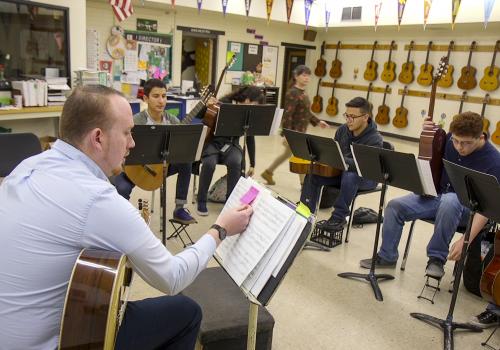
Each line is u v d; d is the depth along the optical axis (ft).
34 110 13.53
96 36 21.04
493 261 7.16
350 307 7.85
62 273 3.31
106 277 3.22
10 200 3.36
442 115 25.63
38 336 3.33
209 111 11.75
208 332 5.12
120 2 16.99
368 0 24.38
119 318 3.83
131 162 8.09
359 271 9.29
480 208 6.34
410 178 7.77
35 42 14.25
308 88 32.76
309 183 10.32
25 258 3.22
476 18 20.25
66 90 14.60
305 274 9.02
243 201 4.51
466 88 24.23
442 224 8.31
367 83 29.17
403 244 10.96
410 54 26.76
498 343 7.00
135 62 23.09
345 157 10.73
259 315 5.54
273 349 6.50
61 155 3.49
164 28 23.86
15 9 13.47
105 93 3.58
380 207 8.43
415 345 6.85
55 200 3.25
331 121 31.71
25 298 3.25
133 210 3.47
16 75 13.98
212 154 11.75
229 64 13.62
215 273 6.45
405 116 27.20
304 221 3.84
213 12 23.85
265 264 3.91
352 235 11.35
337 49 30.58
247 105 10.91
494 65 23.25
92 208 3.25
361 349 6.66
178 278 3.74
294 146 10.29
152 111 10.44
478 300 8.37
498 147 23.26
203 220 11.55
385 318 7.57
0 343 3.30
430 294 8.48
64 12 14.73
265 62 29.22
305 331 7.03
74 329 3.23
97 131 3.50
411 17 22.57
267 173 15.42
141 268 3.54
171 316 4.37
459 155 8.47
